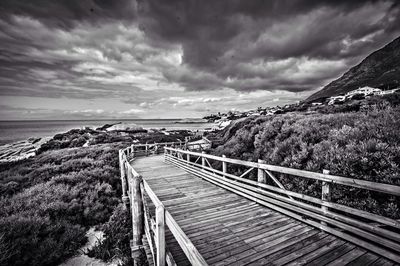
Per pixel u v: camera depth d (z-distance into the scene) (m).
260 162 5.13
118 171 11.43
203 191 6.44
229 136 16.41
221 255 3.15
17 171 11.73
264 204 4.98
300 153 5.98
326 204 3.64
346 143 5.57
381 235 2.92
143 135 35.41
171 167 11.05
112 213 7.57
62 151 17.80
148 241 4.06
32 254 4.91
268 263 2.93
